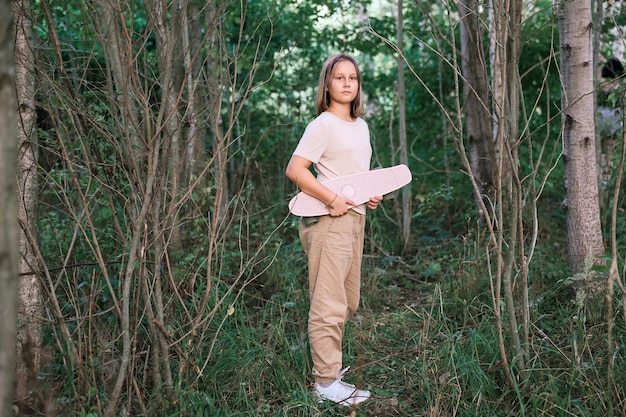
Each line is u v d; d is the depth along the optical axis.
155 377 2.46
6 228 1.13
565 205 3.54
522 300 2.65
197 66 4.42
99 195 3.20
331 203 2.63
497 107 2.55
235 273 4.05
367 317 3.78
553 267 4.02
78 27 3.92
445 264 5.00
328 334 2.71
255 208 5.03
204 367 2.63
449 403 2.67
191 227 4.05
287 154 6.58
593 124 3.44
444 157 6.87
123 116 2.43
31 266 2.28
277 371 2.89
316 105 2.82
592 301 3.27
